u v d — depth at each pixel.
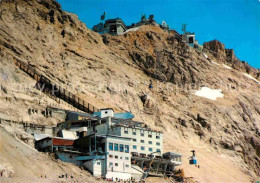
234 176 171.38
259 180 181.88
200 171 155.50
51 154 111.94
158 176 128.12
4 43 165.38
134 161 123.81
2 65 145.12
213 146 185.88
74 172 107.75
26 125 122.00
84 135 128.50
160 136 134.00
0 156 96.69
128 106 179.38
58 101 153.75
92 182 105.56
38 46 176.88
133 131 129.50
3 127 112.62
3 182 87.94
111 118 131.38
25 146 109.38
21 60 162.25
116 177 114.75
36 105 138.88
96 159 113.00
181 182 131.25
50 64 173.38
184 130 183.88
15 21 179.00
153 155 130.50
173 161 131.88
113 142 117.19
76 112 141.25
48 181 96.94
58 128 127.56
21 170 97.19
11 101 132.62
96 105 166.38
